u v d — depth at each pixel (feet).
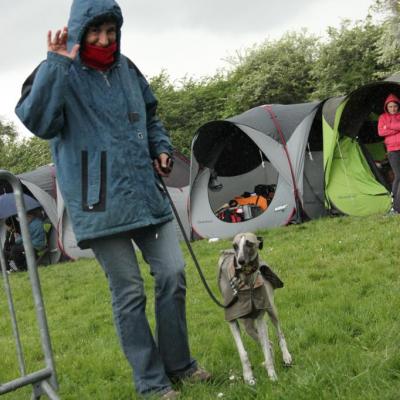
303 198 29.27
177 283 9.67
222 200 32.81
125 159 9.25
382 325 11.68
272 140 29.81
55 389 8.59
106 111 9.27
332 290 15.49
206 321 14.75
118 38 9.43
